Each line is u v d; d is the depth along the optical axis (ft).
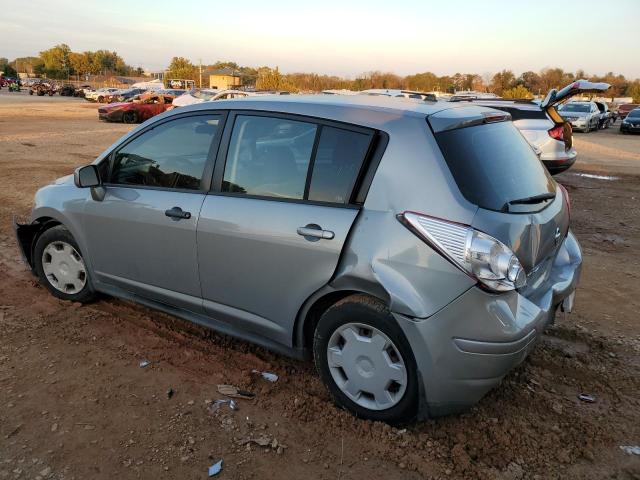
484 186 9.14
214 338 13.21
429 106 10.39
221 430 9.76
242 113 11.27
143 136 12.73
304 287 10.06
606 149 65.51
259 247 10.47
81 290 14.60
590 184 38.42
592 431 10.03
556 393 11.28
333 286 9.73
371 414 9.90
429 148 9.18
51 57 425.69
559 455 9.35
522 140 11.89
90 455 9.02
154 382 11.19
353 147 9.80
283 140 10.61
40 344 12.56
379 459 9.15
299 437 9.64
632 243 23.09
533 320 9.09
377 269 9.11
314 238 9.76
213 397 10.73
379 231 9.18
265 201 10.58
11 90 261.85
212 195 11.32
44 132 64.59
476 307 8.60
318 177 10.08
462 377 8.89
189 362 12.05
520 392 11.24
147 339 13.03
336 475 8.79
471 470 8.93
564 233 11.48
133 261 12.82
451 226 8.68
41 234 15.08
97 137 60.80
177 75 349.41
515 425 10.13
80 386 10.94
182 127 12.11
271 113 10.87
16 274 16.90
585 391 11.42
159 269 12.36
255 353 12.55
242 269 10.85
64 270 14.71
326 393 11.02
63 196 14.03
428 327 8.81
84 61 437.99
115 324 13.75
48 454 9.01
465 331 8.68
